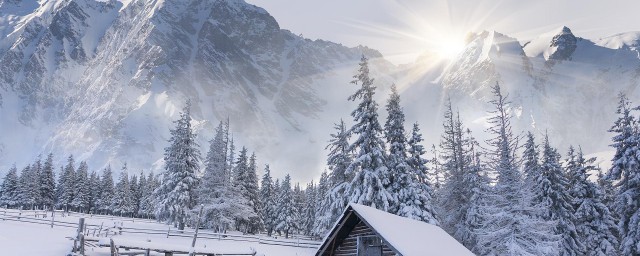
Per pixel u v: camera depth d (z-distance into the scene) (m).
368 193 35.09
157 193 57.34
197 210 55.06
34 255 27.41
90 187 110.50
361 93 37.53
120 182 109.19
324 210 39.03
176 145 57.19
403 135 39.91
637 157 36.75
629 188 38.22
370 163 36.59
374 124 36.84
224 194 60.78
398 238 19.75
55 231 41.06
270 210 82.88
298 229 82.88
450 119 45.94
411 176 39.00
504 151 38.69
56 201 109.19
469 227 39.88
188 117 58.25
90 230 44.25
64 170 114.00
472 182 40.84
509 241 32.56
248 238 51.31
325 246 22.23
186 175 56.03
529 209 34.03
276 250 46.91
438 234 23.75
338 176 38.91
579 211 42.81
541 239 33.91
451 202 44.28
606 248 41.62
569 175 45.84
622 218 38.59
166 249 24.23
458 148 44.50
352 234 22.50
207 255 26.36
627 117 39.06
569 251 39.88
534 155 43.97
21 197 100.75
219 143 63.34
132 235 45.88
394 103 40.72
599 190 43.41
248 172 74.31
